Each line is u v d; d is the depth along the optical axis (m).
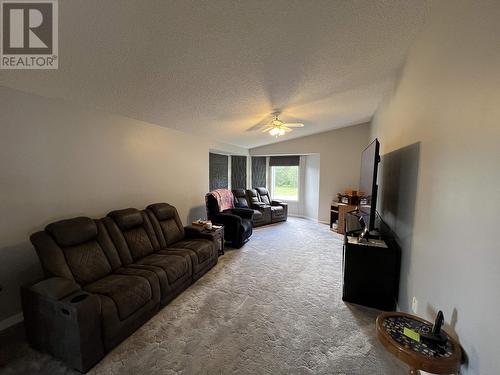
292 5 1.47
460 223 1.20
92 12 1.35
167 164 3.91
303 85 2.80
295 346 1.80
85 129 2.61
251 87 2.69
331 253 3.92
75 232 2.06
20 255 2.08
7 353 1.70
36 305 1.63
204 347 1.78
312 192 6.71
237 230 4.10
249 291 2.63
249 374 1.54
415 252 1.83
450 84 1.34
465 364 1.11
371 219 2.39
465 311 1.13
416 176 1.86
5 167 1.98
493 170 0.96
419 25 1.80
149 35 1.60
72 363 1.55
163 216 3.17
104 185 2.85
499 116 0.93
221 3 1.39
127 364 1.61
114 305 1.72
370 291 2.34
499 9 0.95
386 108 3.23
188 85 2.45
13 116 2.01
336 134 5.86
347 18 1.65
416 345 1.18
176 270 2.43
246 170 7.11
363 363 1.64
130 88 2.34
